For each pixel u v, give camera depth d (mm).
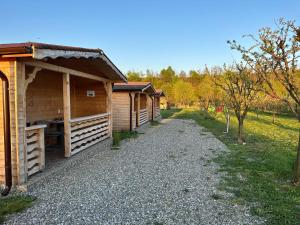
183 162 6941
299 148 5059
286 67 4906
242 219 3619
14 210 3730
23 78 4543
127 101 13625
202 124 17688
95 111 10219
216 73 15078
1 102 4480
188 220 3588
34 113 7684
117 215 3713
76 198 4301
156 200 4281
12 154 4484
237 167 6391
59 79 9234
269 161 6871
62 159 6277
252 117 23734
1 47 3979
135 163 6797
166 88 46406
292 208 3957
